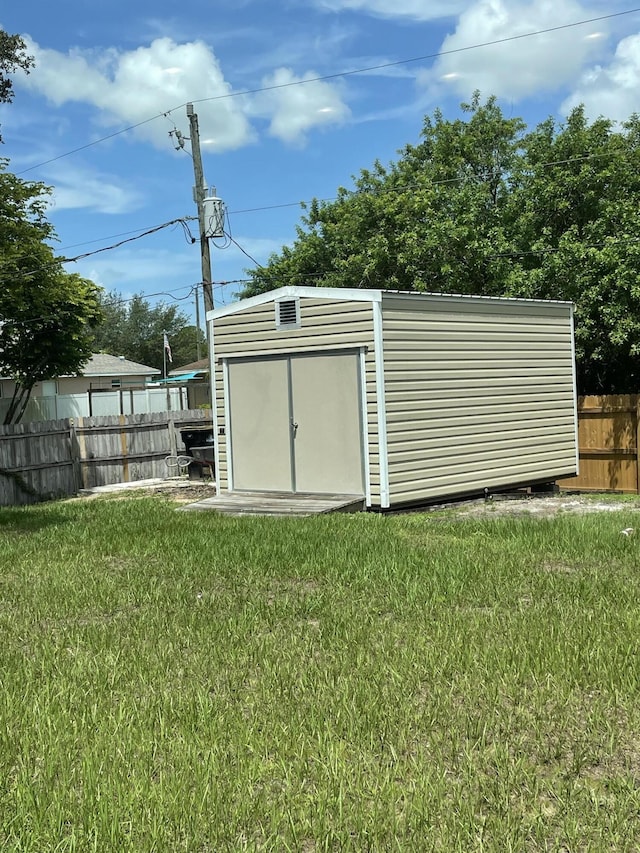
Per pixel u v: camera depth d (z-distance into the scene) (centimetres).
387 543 812
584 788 310
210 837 280
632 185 1775
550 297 1689
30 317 2206
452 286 1941
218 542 848
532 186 1862
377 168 2752
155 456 1820
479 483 1223
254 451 1234
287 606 585
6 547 895
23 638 537
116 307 6806
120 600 627
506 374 1270
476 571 679
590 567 704
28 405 2619
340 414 1131
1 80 1700
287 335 1181
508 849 268
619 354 1661
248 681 436
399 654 462
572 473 1402
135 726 372
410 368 1121
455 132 2531
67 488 1630
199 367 4041
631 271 1496
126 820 291
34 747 356
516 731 364
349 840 274
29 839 279
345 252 2459
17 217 2102
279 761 334
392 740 354
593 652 455
